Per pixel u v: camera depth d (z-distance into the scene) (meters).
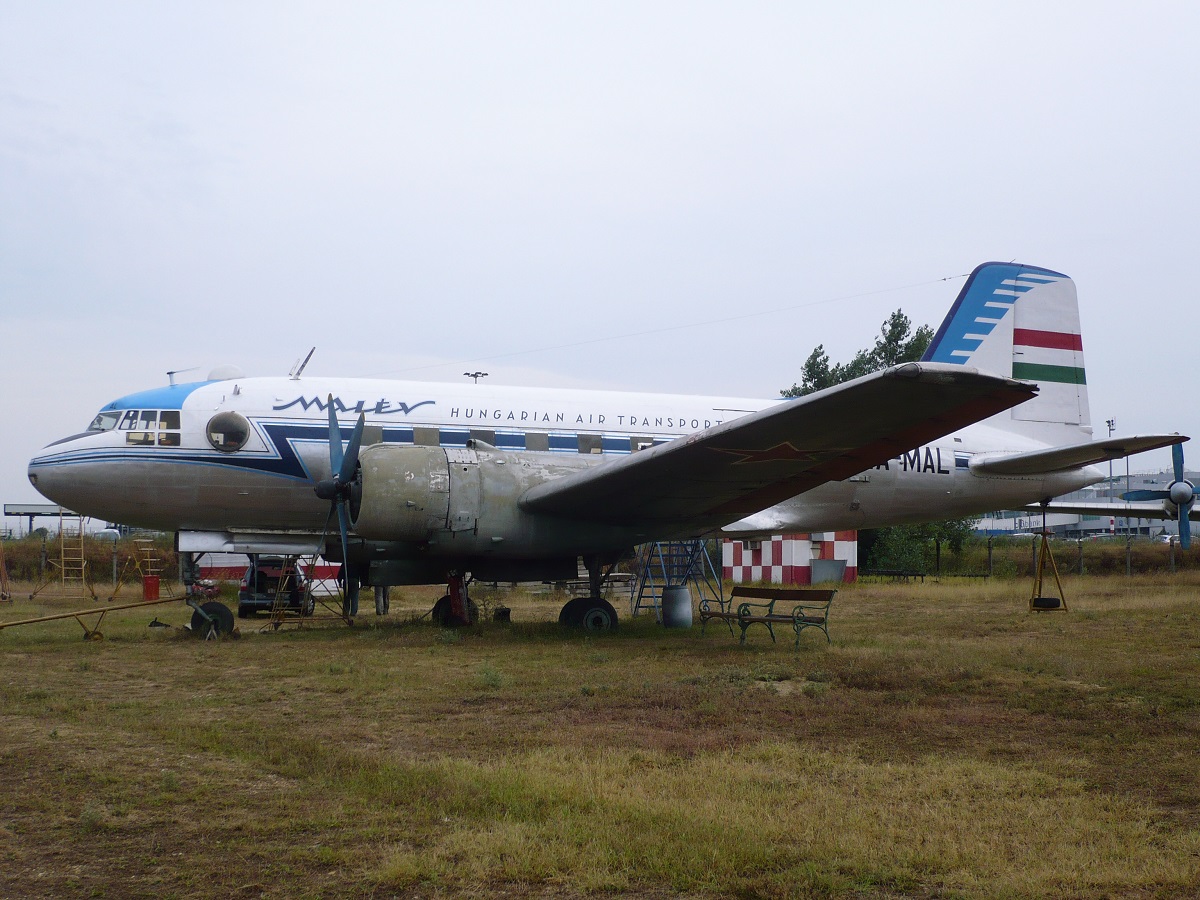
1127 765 5.95
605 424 15.51
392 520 12.72
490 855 4.33
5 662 10.58
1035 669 9.66
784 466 11.94
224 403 14.13
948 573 35.88
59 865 4.19
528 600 23.95
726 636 13.30
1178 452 18.84
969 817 4.92
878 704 7.96
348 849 4.42
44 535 37.50
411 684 8.95
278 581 18.95
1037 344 17.97
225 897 3.88
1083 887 3.99
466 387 15.32
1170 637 12.67
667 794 5.34
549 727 7.08
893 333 39.53
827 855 4.36
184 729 6.78
